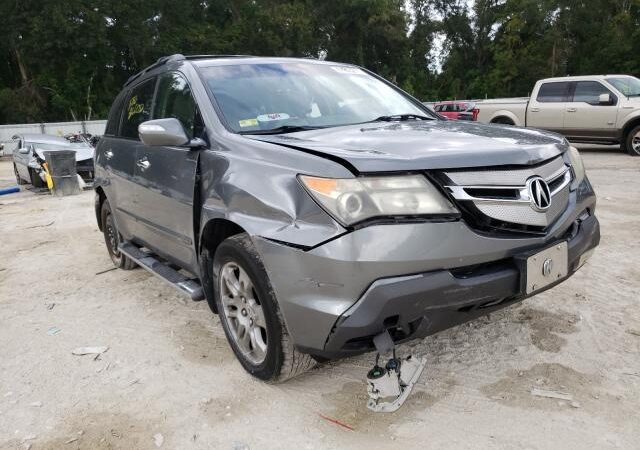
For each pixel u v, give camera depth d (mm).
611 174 10086
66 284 5078
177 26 48812
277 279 2549
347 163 2402
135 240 4641
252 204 2711
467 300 2459
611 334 3385
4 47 42906
